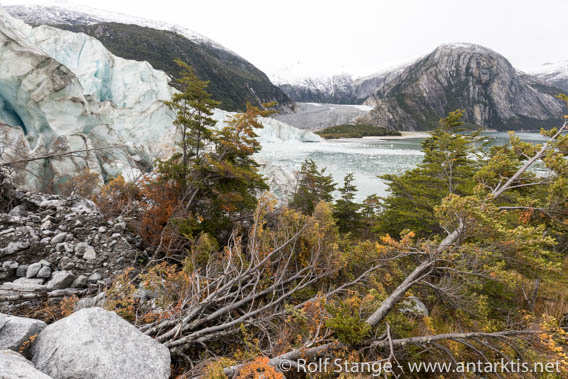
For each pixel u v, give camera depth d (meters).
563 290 7.09
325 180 17.84
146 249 6.37
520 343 3.79
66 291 4.14
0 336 2.30
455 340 3.97
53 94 16.75
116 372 2.18
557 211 5.16
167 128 26.66
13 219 5.61
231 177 8.27
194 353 3.51
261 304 4.23
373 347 3.67
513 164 6.43
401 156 52.38
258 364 2.58
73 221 6.21
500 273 4.19
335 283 5.36
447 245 4.62
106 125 17.55
